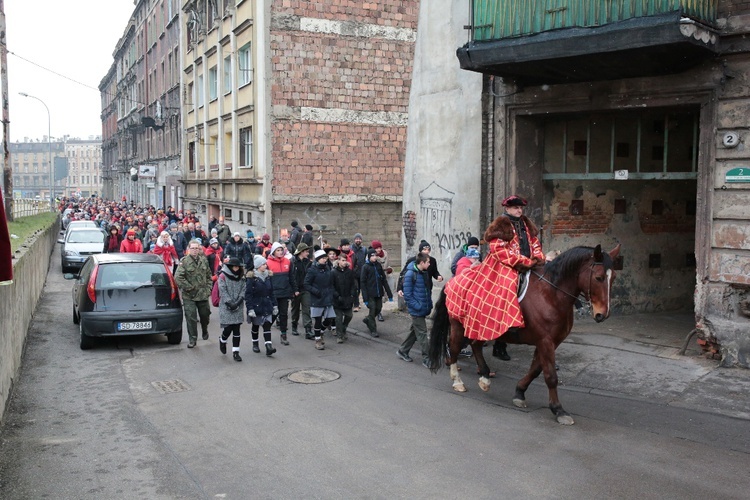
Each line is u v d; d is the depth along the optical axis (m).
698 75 9.43
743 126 8.98
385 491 5.78
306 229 19.61
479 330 8.08
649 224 13.06
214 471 6.30
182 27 37.25
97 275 11.97
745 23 8.79
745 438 6.85
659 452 6.54
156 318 11.95
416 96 14.29
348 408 8.22
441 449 6.75
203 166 34.56
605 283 7.23
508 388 9.06
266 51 22.69
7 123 24.84
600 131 11.79
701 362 9.47
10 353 8.89
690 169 11.75
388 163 24.47
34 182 140.12
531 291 7.81
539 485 5.84
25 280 12.70
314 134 23.42
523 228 8.20
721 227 9.30
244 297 11.21
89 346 11.94
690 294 13.64
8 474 6.29
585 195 12.53
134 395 9.00
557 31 9.36
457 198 13.02
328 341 12.67
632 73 10.10
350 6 23.55
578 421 7.57
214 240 18.38
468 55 10.30
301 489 5.86
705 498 5.52
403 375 9.92
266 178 22.98
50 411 8.29
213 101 31.06
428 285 10.66
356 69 23.80
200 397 8.84
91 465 6.50
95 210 47.81
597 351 10.30
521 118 11.95
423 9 13.90
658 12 8.52
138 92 56.53
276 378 9.81
